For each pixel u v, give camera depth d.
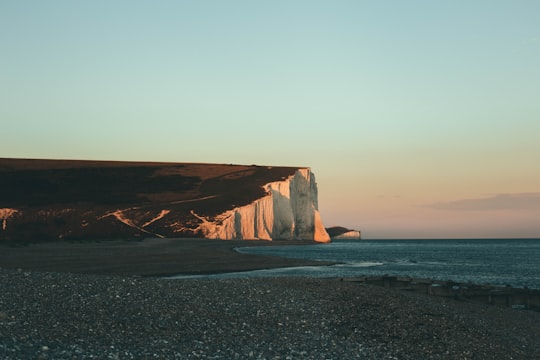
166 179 175.25
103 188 159.88
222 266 58.72
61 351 14.14
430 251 140.25
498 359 18.03
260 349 16.22
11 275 23.23
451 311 25.56
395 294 27.58
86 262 55.34
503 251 144.38
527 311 30.55
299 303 22.84
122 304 19.66
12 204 133.12
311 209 179.00
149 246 87.25
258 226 147.38
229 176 179.00
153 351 15.02
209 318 19.14
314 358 15.86
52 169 171.75
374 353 17.06
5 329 15.38
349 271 58.19
